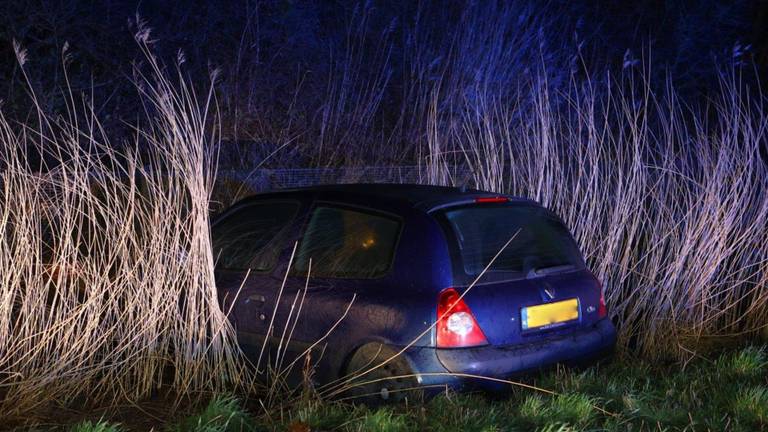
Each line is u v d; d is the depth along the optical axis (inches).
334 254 216.2
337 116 422.9
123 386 219.5
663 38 629.6
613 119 461.7
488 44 476.4
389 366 198.7
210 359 222.8
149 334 217.3
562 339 211.8
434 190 223.3
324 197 225.5
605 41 614.9
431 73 469.4
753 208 311.0
